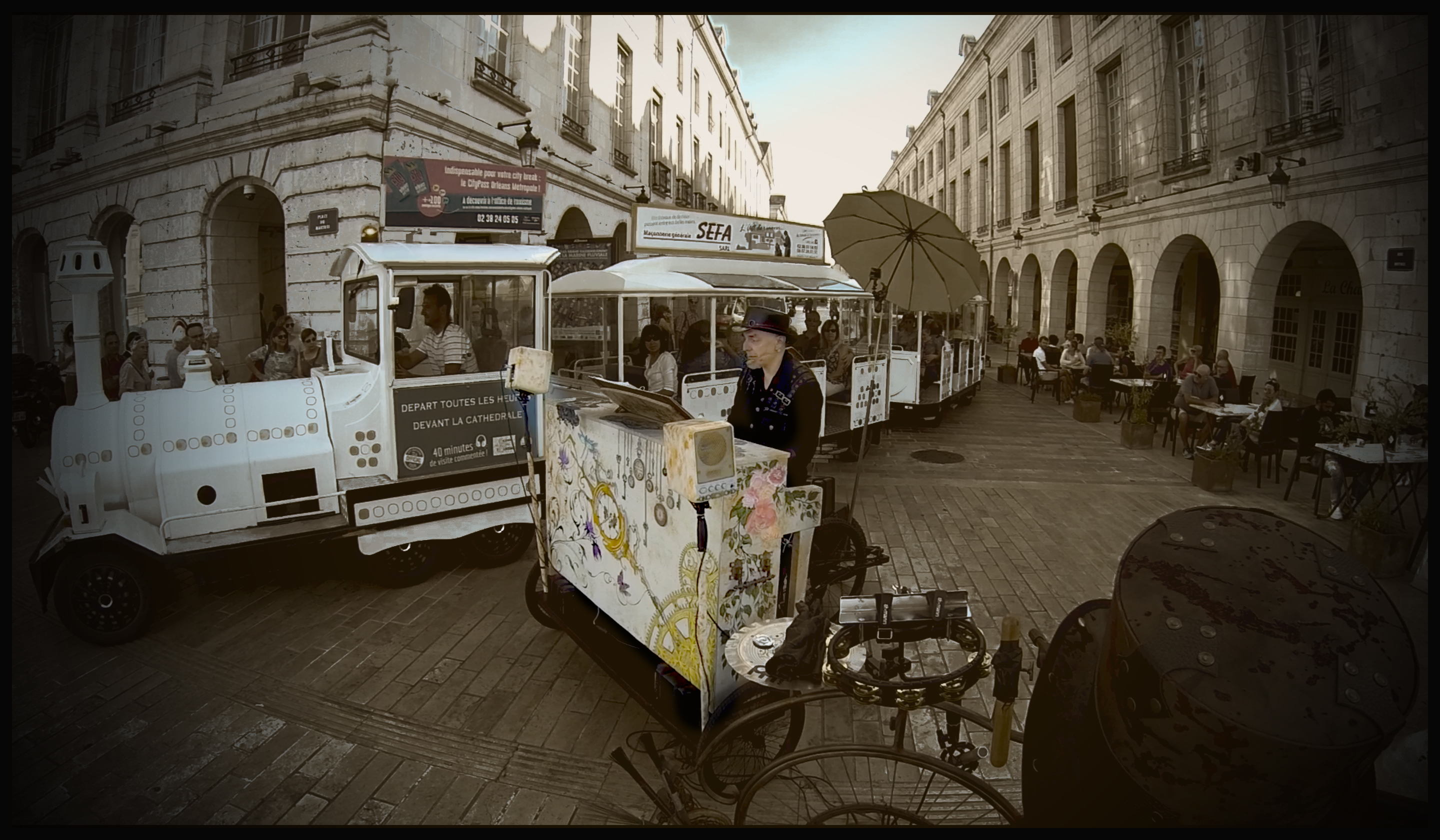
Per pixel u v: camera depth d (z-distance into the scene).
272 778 2.98
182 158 10.36
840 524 4.18
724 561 2.56
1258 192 11.63
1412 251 8.81
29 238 14.02
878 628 2.00
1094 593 5.03
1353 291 13.04
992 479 8.38
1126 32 15.97
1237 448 8.03
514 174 8.33
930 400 11.56
